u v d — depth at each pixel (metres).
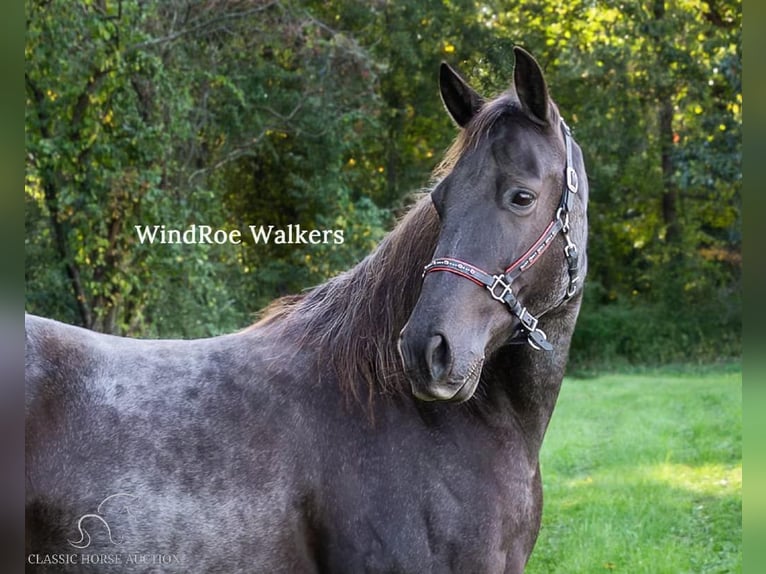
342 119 11.68
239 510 2.23
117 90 8.17
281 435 2.34
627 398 11.22
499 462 2.45
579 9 15.63
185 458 2.24
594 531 5.27
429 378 2.16
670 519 5.59
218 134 11.29
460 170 2.34
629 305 17.23
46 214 8.68
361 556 2.30
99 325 8.48
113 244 8.40
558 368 2.56
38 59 7.59
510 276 2.28
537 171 2.31
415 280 2.49
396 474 2.35
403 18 14.25
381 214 11.95
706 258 17.59
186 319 8.84
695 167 15.86
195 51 10.47
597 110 16.09
